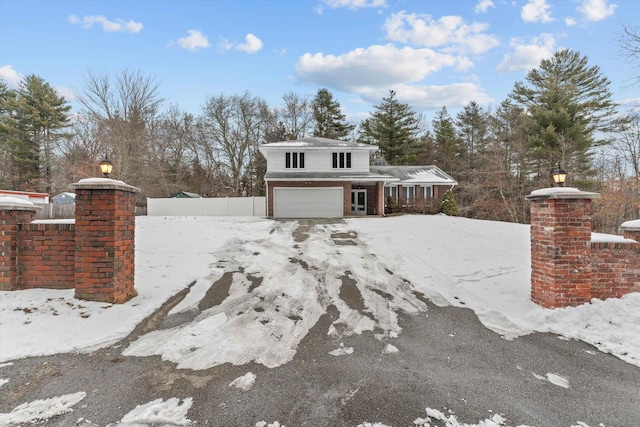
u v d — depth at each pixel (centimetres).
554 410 282
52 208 1930
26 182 2900
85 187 472
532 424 264
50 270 506
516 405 289
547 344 417
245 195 3631
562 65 2511
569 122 2336
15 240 500
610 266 510
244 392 306
